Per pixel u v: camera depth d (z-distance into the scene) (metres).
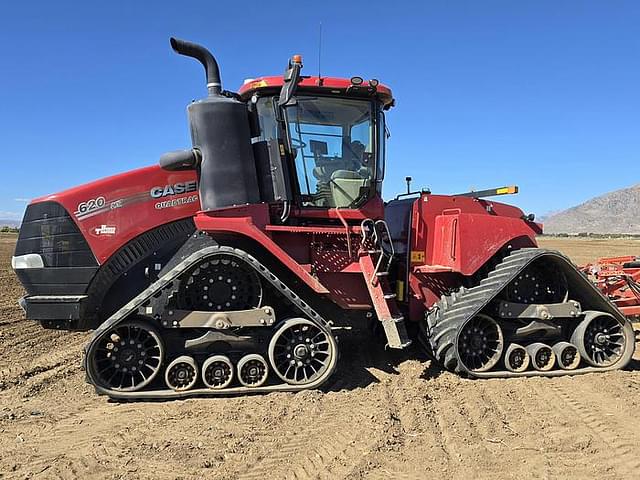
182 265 5.37
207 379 5.49
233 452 4.22
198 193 6.00
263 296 5.64
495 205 7.05
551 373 6.20
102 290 5.95
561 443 4.39
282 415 4.98
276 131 6.02
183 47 5.75
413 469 3.97
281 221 5.98
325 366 5.66
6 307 11.23
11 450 4.28
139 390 5.47
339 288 6.07
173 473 3.88
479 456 4.16
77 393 5.72
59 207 5.80
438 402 5.35
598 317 6.43
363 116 6.24
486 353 6.21
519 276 6.39
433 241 6.68
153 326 5.45
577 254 28.86
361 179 6.21
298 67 5.62
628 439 4.48
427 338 6.61
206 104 5.65
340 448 4.30
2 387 5.91
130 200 5.91
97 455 4.17
